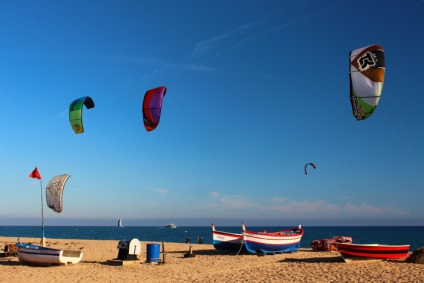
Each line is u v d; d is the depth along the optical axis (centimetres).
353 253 1759
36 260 1783
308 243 6231
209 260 2066
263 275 1555
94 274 1595
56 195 1723
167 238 8638
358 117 1227
